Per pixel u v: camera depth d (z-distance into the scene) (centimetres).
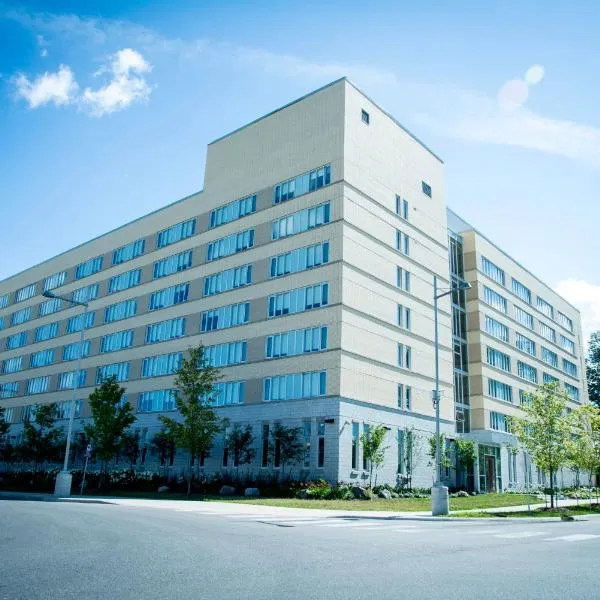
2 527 1348
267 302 3991
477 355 5109
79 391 5600
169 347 4706
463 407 4944
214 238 4597
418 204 4512
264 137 4425
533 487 5275
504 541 1297
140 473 4209
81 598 628
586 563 948
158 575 768
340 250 3634
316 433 3438
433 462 4038
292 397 3622
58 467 5409
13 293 7288
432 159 4825
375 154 4116
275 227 4122
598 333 8394
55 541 1107
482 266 5459
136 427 4766
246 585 712
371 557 977
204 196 4812
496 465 4750
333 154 3872
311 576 782
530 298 6531
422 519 2025
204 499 2948
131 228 5588
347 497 2991
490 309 5450
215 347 4272
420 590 700
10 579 727
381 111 4266
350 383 3481
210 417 3462
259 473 3653
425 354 4231
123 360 5169
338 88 3972
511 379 5641
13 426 6462
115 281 5600
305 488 3175
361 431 3491
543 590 711
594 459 3256
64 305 6259
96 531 1298
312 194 3922
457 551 1085
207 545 1086
